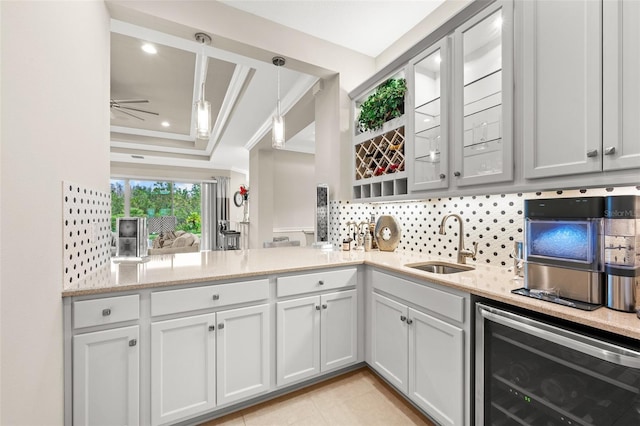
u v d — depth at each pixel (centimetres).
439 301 151
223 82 381
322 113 303
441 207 223
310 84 331
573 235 114
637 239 101
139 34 243
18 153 91
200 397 157
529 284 128
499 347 125
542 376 110
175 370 152
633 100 104
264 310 175
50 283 116
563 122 123
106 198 187
